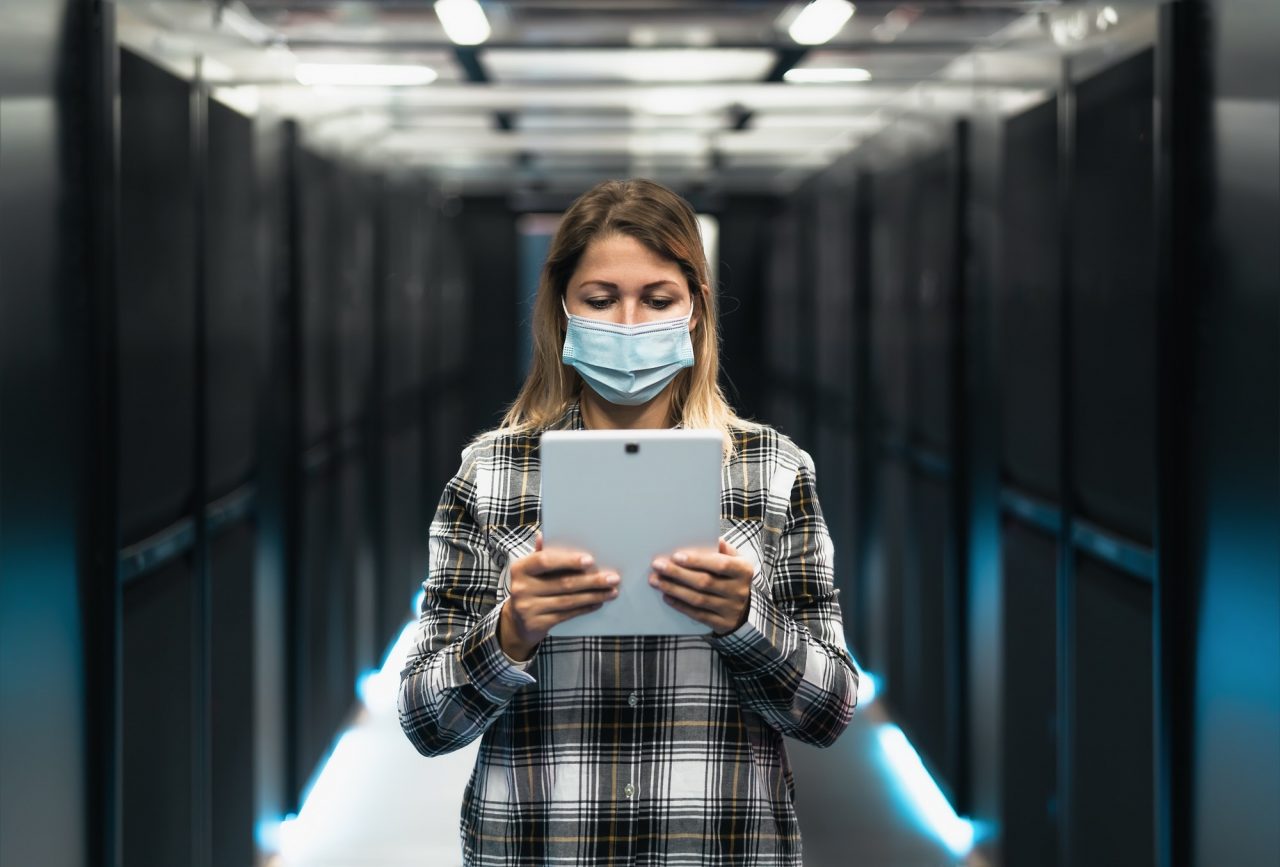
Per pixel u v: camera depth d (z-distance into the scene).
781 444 1.51
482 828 1.43
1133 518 2.88
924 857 4.23
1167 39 2.64
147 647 2.96
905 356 5.23
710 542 1.36
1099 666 3.14
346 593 5.54
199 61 3.27
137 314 2.83
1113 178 2.97
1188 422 2.66
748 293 10.16
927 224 4.74
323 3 3.44
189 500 3.30
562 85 4.57
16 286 2.23
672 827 1.40
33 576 2.33
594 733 1.41
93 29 2.59
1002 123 3.81
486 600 1.47
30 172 2.29
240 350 3.79
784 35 3.88
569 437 1.35
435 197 8.66
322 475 4.93
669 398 1.54
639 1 3.46
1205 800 2.61
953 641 4.33
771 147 7.00
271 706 4.18
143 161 2.86
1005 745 3.88
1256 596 2.36
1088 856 3.22
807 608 1.47
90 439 2.63
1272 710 2.30
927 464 4.79
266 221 4.11
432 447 8.44
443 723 1.37
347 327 5.57
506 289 10.34
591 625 1.37
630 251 1.44
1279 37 2.24
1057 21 3.33
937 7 3.51
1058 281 3.35
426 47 3.86
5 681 2.20
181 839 3.23
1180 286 2.67
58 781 2.47
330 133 5.11
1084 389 3.22
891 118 5.43
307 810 4.67
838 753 5.30
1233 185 2.44
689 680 1.42
